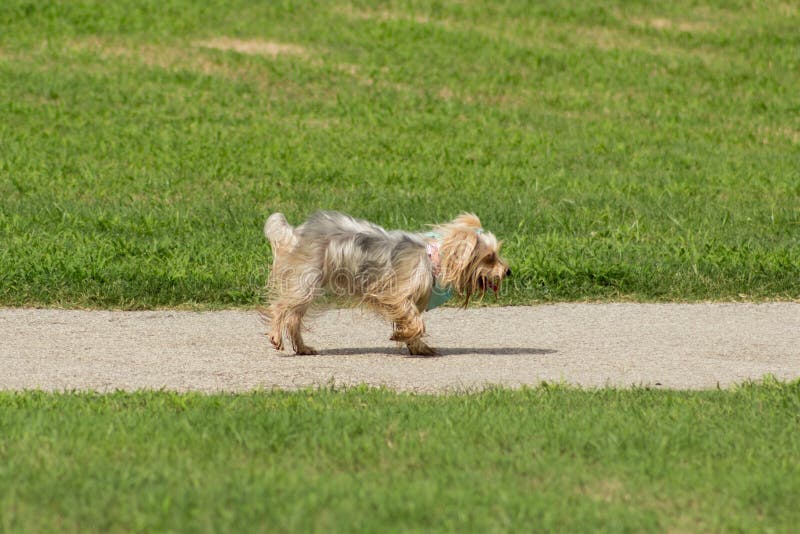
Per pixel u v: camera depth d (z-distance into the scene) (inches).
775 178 924.6
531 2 1566.2
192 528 243.3
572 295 570.6
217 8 1457.9
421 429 325.1
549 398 372.2
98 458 287.7
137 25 1375.5
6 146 943.0
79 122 1041.5
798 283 585.3
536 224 727.7
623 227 716.0
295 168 906.1
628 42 1441.9
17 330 485.4
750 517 259.8
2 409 338.0
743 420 342.6
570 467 290.7
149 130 1026.1
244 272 573.6
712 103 1233.4
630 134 1100.5
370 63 1304.1
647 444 311.6
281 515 249.0
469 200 800.9
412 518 250.7
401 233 461.7
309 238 455.8
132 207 749.9
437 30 1427.2
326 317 536.1
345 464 292.2
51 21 1368.1
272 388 395.2
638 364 452.8
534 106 1194.0
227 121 1075.3
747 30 1504.7
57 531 241.6
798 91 1289.4
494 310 550.3
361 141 1023.6
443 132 1074.7
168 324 506.6
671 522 256.1
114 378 415.5
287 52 1323.8
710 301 569.3
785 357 468.1
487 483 275.7
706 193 862.5
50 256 581.0
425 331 455.8
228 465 287.3
